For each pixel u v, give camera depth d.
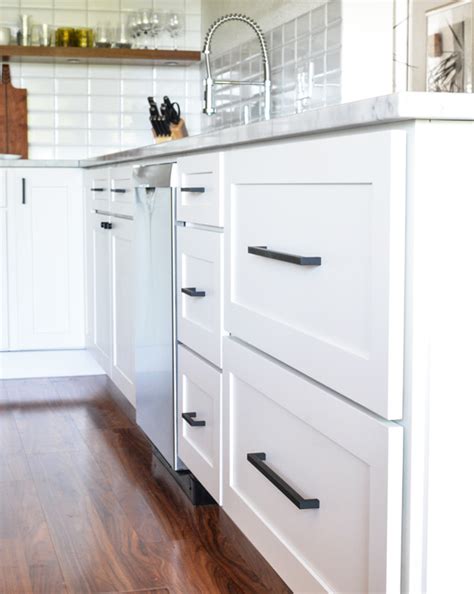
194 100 4.88
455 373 1.27
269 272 1.75
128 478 2.72
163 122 4.48
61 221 4.20
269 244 1.75
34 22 4.68
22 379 4.24
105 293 3.73
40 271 4.20
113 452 3.00
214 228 2.15
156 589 1.95
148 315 2.84
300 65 3.39
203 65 4.75
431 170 1.23
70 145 4.78
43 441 3.15
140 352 2.98
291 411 1.63
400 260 1.25
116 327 3.51
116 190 3.37
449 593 1.29
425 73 2.78
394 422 1.30
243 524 1.94
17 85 4.70
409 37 2.86
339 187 1.42
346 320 1.41
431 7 2.75
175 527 2.32
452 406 1.27
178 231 2.48
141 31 4.66
